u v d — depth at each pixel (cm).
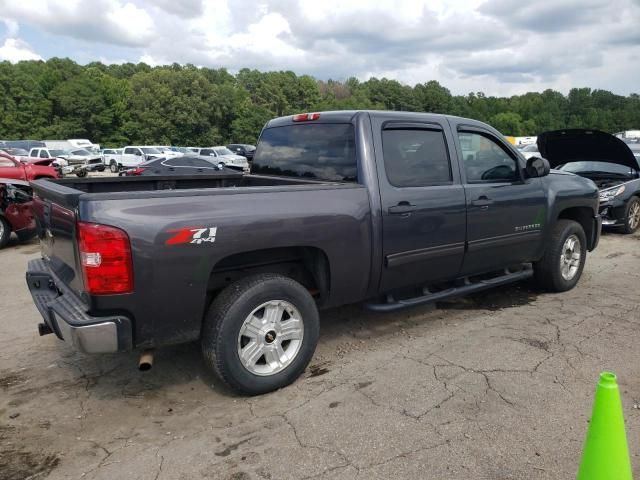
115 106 7594
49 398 371
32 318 545
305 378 392
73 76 8150
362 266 406
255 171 526
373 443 306
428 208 439
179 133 7950
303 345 379
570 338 459
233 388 358
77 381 397
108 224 300
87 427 333
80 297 327
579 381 378
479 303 565
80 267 311
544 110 11931
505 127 11300
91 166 3194
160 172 1964
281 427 326
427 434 313
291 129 484
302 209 370
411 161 440
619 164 941
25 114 7188
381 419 331
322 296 405
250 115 8438
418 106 11225
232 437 317
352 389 372
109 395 374
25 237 1027
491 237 496
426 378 386
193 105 7919
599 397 212
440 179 457
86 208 298
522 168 532
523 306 552
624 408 339
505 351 432
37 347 464
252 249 349
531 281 627
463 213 466
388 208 414
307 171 461
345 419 333
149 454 302
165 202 320
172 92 7912
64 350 456
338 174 430
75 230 310
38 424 337
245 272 389
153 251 312
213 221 332
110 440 318
